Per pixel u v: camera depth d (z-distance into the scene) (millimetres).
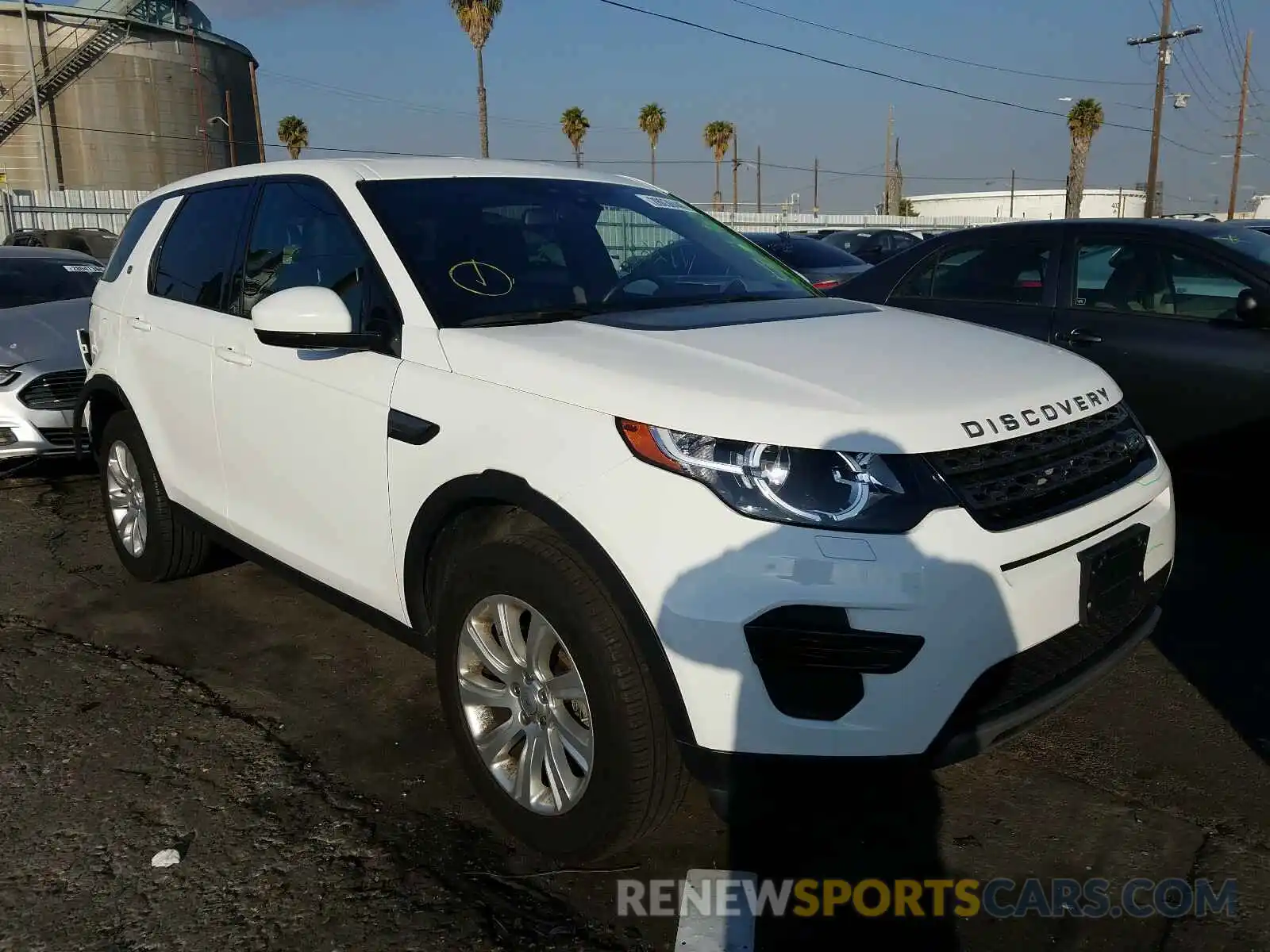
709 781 2373
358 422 3113
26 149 40688
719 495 2311
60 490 6680
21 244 19828
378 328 3139
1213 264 5152
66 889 2631
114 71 41969
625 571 2367
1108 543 2658
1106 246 5609
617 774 2451
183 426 4109
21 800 3043
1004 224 6184
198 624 4395
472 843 2834
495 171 3818
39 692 3758
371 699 3705
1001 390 2662
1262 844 2783
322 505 3346
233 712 3600
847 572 2250
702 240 4008
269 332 3037
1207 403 5090
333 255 3436
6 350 6535
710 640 2275
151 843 2828
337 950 2410
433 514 2854
